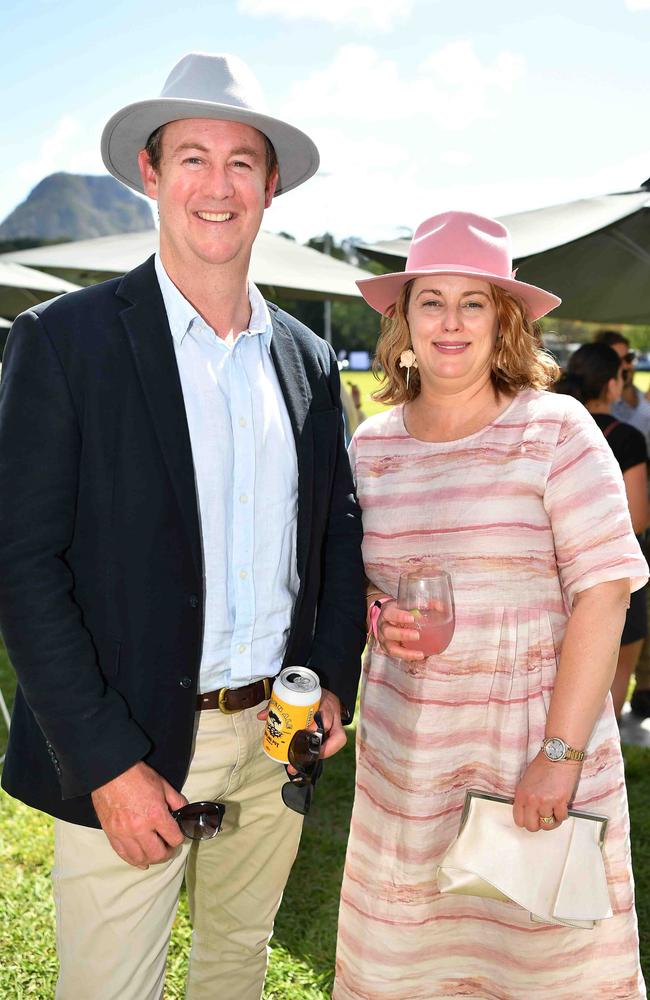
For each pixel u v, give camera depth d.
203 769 1.67
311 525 1.78
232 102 1.58
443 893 1.75
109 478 1.50
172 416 1.53
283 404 1.76
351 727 4.43
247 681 1.69
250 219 1.64
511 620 1.76
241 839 1.88
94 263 6.46
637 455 3.71
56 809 1.58
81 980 1.65
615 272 5.11
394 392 2.02
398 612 1.71
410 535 1.87
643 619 3.98
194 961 2.04
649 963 2.53
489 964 1.86
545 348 1.92
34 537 1.44
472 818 1.71
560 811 1.66
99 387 1.49
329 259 7.58
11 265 7.37
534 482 1.75
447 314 1.80
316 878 3.03
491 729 1.78
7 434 1.44
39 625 1.42
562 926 1.75
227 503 1.63
